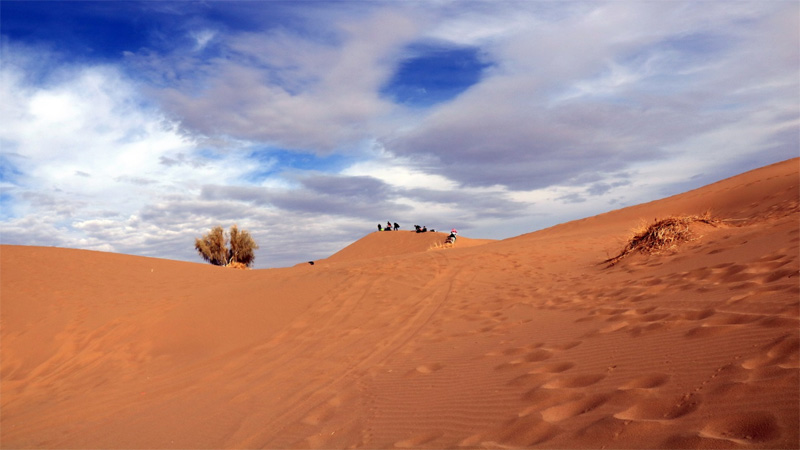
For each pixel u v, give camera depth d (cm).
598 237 1866
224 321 1132
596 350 494
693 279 708
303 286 1375
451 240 3625
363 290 1266
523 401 405
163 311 1244
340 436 451
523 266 1362
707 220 1163
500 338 676
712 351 390
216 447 502
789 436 236
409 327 898
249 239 4147
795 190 1734
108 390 836
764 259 674
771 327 405
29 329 1212
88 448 572
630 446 277
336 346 866
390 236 5197
